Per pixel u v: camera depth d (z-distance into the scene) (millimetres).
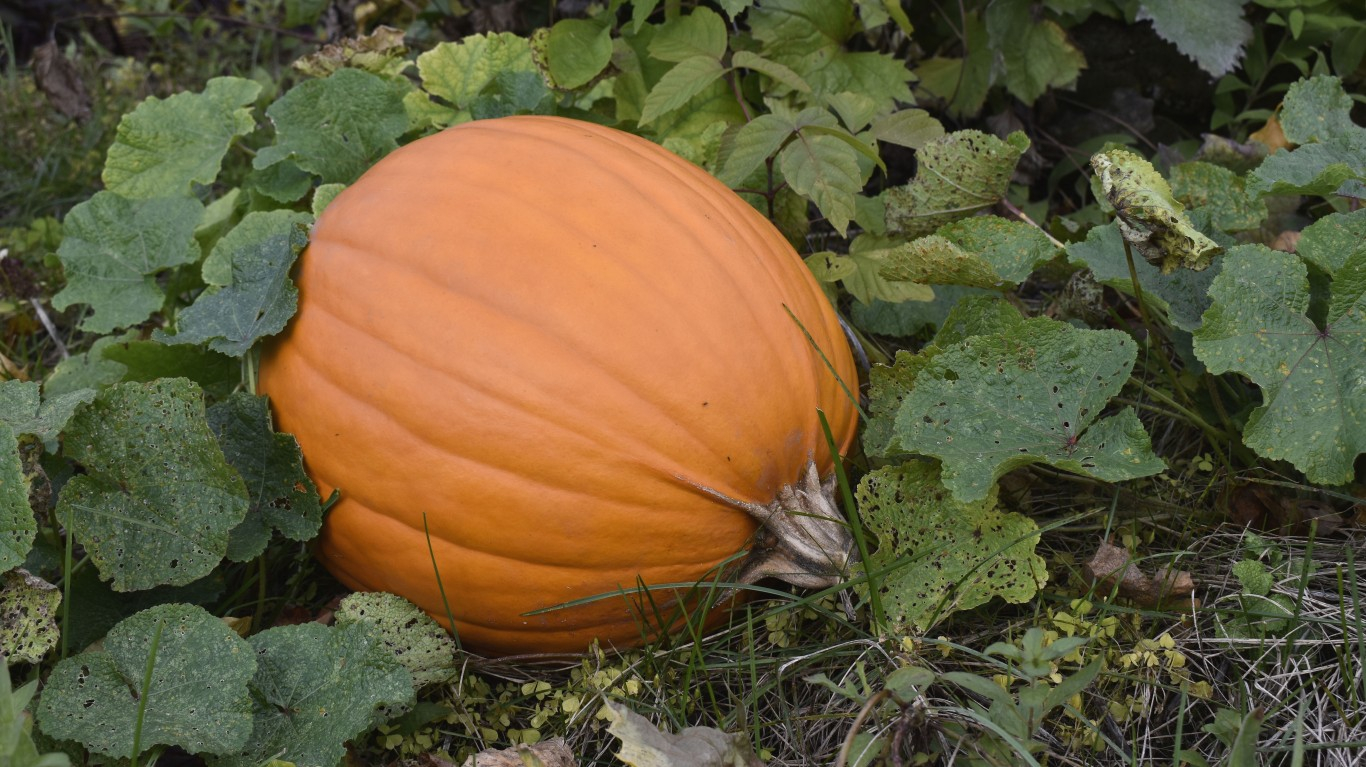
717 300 1320
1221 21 1686
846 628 1367
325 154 1601
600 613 1339
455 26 1890
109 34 2332
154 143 1653
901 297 1523
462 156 1367
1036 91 1722
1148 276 1438
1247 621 1335
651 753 1201
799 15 1653
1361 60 1740
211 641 1265
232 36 2303
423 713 1330
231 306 1405
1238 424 1434
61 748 1249
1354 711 1269
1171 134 1786
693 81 1563
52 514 1394
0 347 1711
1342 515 1415
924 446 1331
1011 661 1318
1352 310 1343
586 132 1410
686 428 1296
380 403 1310
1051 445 1332
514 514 1296
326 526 1363
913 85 1790
